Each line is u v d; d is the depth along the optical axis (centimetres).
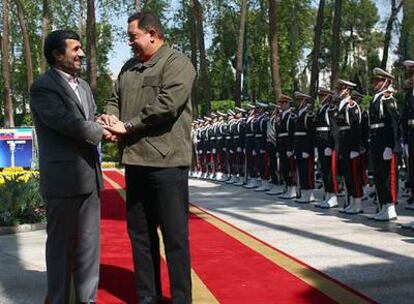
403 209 1081
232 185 1764
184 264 470
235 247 731
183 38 3431
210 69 3869
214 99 4125
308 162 1225
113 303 503
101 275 599
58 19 3809
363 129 1093
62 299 447
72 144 446
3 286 562
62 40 449
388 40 3038
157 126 466
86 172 452
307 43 4044
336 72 2189
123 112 484
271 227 892
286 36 3638
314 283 551
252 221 960
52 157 444
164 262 627
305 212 1075
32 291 543
